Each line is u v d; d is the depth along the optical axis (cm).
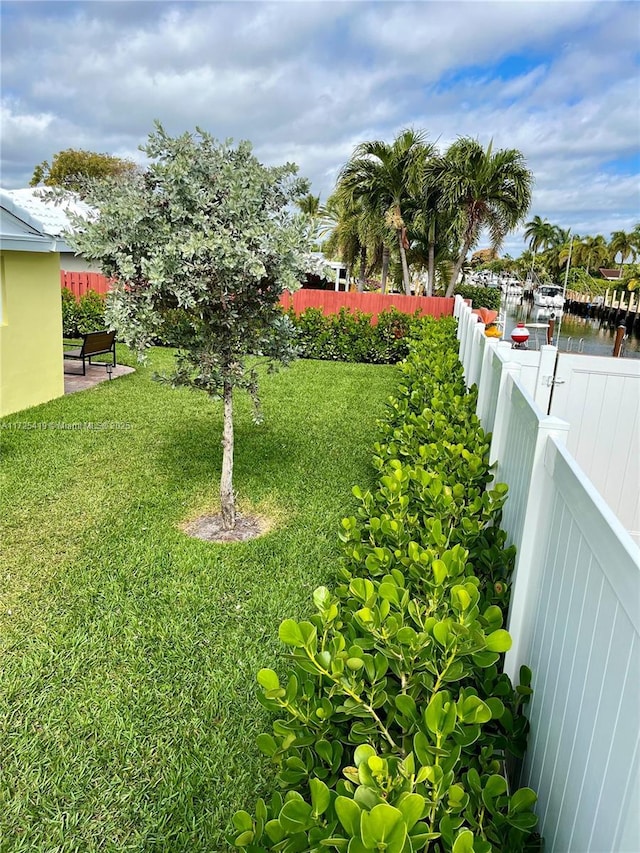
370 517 300
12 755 242
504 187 1814
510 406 314
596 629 133
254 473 566
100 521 455
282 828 133
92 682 283
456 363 752
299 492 523
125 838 209
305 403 866
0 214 680
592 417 484
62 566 388
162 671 291
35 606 343
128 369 1113
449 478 329
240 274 384
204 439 669
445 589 208
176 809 220
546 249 6700
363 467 588
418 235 1983
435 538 238
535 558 200
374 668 168
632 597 111
